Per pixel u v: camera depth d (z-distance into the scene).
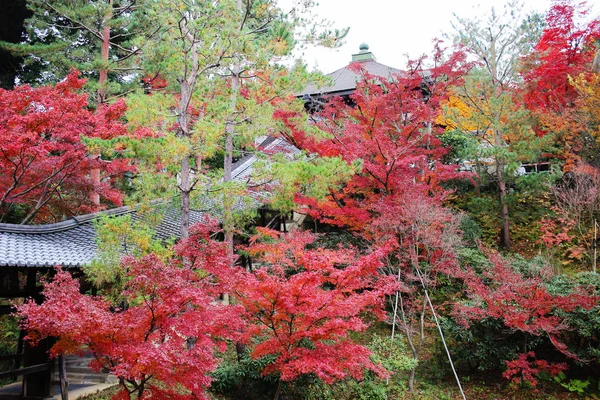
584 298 11.12
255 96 11.86
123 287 8.22
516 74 18.44
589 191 14.70
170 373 6.36
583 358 11.52
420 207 12.39
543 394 11.84
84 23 18.34
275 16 12.18
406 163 13.67
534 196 17.41
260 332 9.27
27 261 9.38
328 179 10.66
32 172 12.48
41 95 11.73
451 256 12.92
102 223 9.41
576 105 15.65
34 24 18.62
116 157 12.88
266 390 11.10
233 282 8.18
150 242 8.92
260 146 16.56
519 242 17.52
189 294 6.61
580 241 15.62
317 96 18.91
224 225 11.09
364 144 13.87
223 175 11.40
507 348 12.02
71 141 12.66
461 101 18.14
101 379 11.65
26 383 10.70
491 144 18.05
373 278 12.69
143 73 17.83
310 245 16.16
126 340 6.36
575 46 18.69
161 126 10.02
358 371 9.43
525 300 11.42
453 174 15.34
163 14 9.76
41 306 5.92
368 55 29.83
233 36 10.25
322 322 9.32
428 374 12.97
